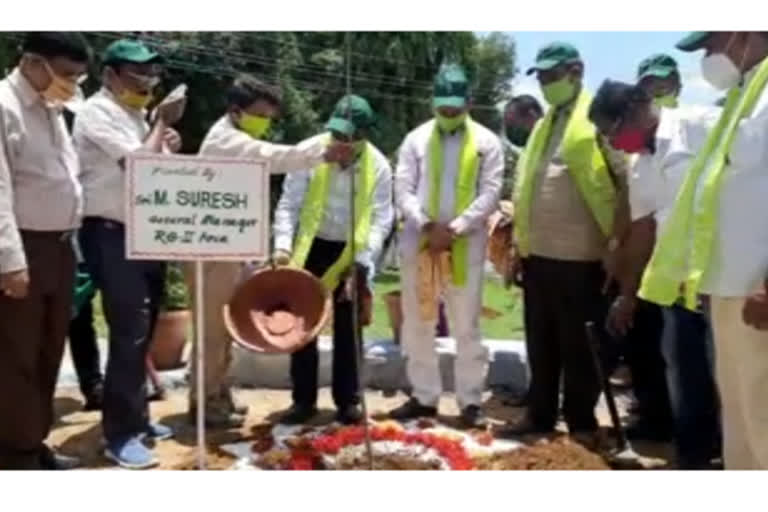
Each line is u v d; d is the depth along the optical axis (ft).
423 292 17.75
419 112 63.62
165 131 15.65
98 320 27.32
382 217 18.08
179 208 12.52
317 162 16.03
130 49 15.33
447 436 16.29
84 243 15.31
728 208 11.09
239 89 16.43
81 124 15.19
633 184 15.12
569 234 16.43
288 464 14.74
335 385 17.88
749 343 11.16
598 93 14.67
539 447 15.40
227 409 17.85
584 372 16.72
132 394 15.29
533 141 16.96
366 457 14.58
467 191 17.52
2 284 12.74
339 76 61.57
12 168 13.48
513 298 29.96
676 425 14.94
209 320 17.25
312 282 16.21
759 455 11.42
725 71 11.41
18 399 13.98
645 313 16.81
